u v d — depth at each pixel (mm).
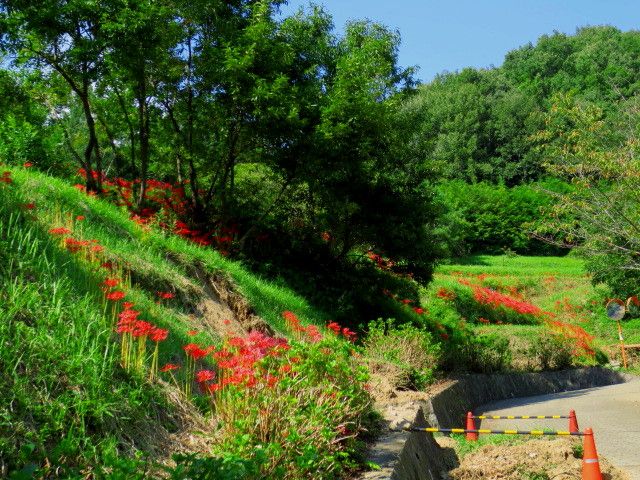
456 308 27516
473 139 79250
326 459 5199
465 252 55062
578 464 8125
